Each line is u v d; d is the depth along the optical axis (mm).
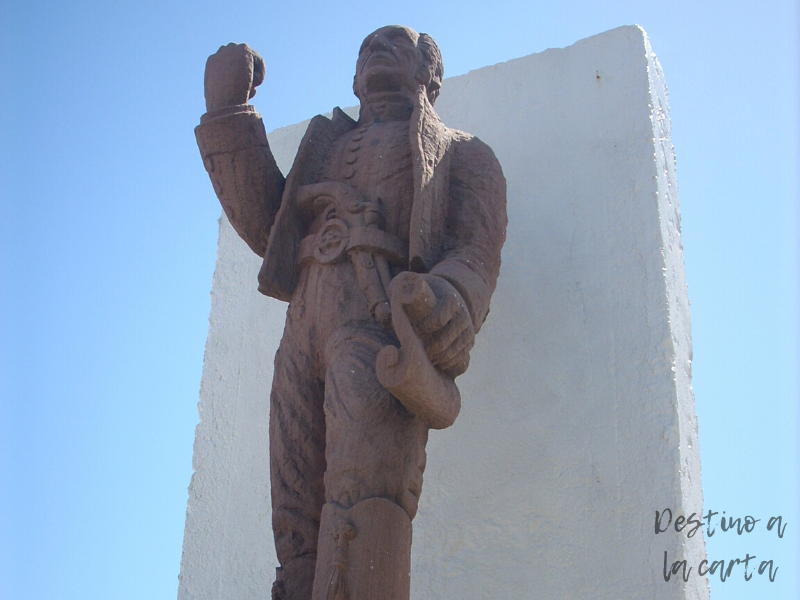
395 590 2881
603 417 4094
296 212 3678
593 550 3846
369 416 3080
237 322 5324
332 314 3383
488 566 4016
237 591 4582
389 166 3633
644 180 4512
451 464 4305
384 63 3994
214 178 3768
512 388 4336
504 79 5148
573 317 4359
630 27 4934
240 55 3791
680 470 3850
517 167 4852
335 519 2951
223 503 4855
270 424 3523
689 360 4371
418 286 3033
